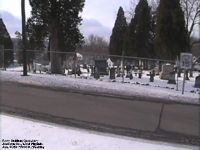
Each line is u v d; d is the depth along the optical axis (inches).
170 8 1360.7
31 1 1197.7
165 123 512.7
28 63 1173.7
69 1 1182.3
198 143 424.2
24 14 932.0
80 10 1216.8
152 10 2212.1
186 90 892.6
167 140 429.7
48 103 610.9
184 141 429.7
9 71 1084.5
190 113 586.9
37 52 1189.7
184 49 1381.6
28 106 579.2
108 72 1184.8
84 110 570.3
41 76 952.3
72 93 716.0
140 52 2030.0
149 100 686.5
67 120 499.8
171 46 1374.3
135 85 912.9
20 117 497.7
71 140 393.4
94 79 1020.5
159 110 600.1
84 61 1400.1
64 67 1181.7
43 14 1194.0
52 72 1141.7
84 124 482.9
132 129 471.5
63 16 1192.2
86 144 382.6
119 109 590.2
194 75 1412.4
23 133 408.2
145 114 563.8
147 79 1166.3
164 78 1176.8
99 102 639.1
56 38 1201.4
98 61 1179.9
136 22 2144.4
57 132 422.9
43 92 713.6
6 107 562.3
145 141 416.2
